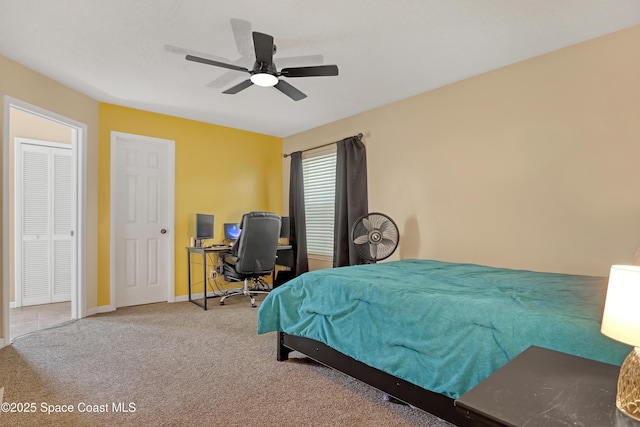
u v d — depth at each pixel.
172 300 4.48
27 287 4.32
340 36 2.58
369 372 1.99
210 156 4.87
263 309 2.55
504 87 3.10
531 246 2.92
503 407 0.83
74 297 3.69
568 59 2.74
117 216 4.16
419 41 2.66
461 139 3.40
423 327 1.73
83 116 3.72
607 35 2.55
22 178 4.32
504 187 3.09
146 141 4.34
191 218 4.68
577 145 2.68
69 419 1.79
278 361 2.57
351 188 4.26
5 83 2.85
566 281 2.20
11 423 1.74
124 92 3.68
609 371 1.04
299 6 2.21
